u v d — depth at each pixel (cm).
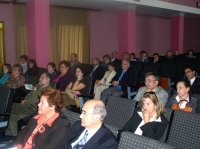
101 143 186
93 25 917
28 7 621
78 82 470
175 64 642
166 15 1101
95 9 880
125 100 306
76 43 858
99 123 195
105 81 597
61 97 226
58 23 804
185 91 312
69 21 832
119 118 304
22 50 738
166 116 261
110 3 746
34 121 234
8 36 717
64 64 511
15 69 492
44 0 608
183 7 955
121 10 825
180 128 250
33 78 503
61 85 500
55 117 221
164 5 865
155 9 894
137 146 177
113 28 983
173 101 328
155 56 848
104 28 953
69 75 501
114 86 563
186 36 1338
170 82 617
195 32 1342
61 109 229
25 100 402
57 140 209
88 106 194
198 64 633
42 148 211
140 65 605
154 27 1166
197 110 309
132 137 181
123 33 828
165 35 1223
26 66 636
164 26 1215
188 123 247
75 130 209
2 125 350
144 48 1132
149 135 235
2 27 705
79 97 448
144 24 1120
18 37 730
